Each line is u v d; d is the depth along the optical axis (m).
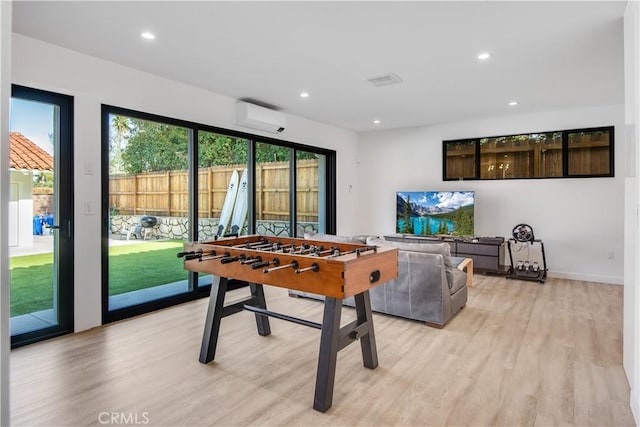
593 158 5.12
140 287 3.98
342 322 3.51
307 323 2.39
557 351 2.84
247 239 3.26
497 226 5.84
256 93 4.43
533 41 2.95
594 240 5.14
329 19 2.61
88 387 2.28
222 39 2.95
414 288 3.42
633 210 2.06
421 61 3.39
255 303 3.06
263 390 2.27
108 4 2.41
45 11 2.50
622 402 2.14
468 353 2.81
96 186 3.36
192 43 3.02
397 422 1.96
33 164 3.10
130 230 3.81
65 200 3.21
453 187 6.21
